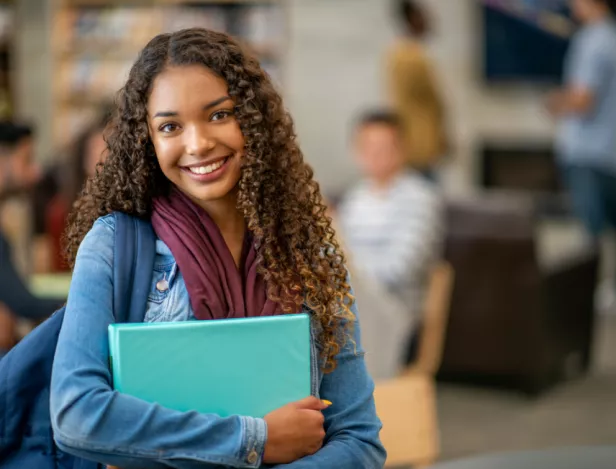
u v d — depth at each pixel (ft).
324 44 30.78
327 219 5.19
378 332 11.99
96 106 27.58
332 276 5.12
